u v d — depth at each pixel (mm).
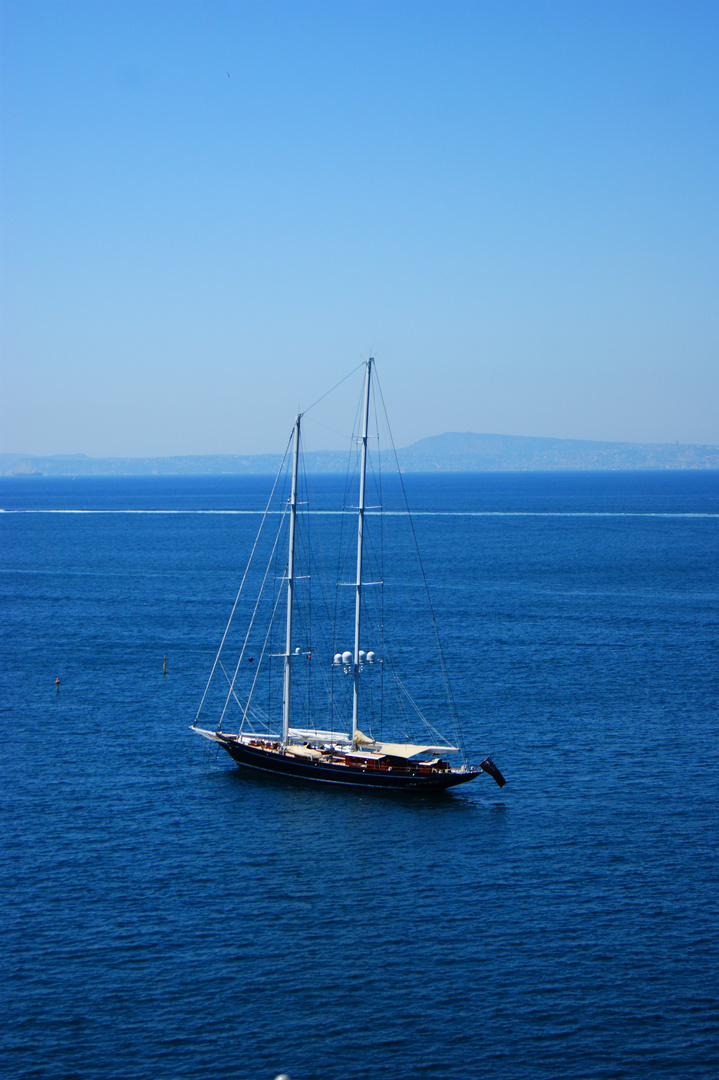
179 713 92688
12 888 55250
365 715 91688
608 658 114125
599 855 59438
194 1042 41812
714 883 55500
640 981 46031
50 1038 42062
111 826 64562
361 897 54438
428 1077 39688
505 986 45750
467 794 70375
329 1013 43812
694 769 74312
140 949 48938
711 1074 39719
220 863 58875
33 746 81938
